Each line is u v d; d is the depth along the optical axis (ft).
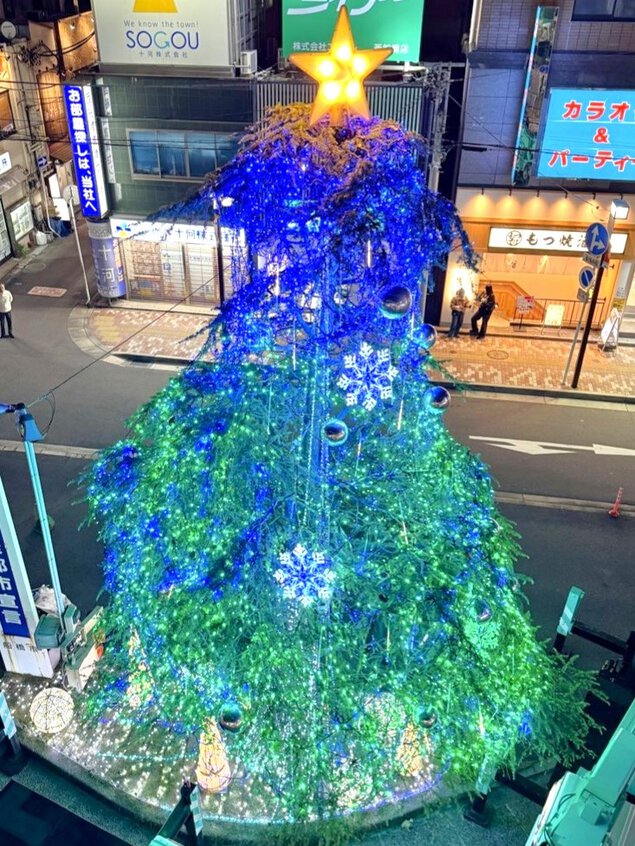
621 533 42.34
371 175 16.62
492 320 65.41
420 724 22.43
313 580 20.18
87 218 63.46
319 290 18.01
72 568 38.29
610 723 28.71
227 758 26.96
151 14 55.06
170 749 28.68
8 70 70.08
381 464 22.63
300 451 21.38
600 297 62.75
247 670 21.76
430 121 52.85
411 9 52.29
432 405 19.97
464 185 57.26
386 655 22.30
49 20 75.61
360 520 22.22
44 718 29.19
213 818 26.55
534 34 50.21
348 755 23.98
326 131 17.51
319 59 16.63
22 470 46.11
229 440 20.84
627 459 48.83
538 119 53.06
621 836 15.38
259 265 22.02
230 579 21.40
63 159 82.64
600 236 48.78
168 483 22.22
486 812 26.99
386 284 18.33
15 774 28.17
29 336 62.39
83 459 47.21
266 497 21.79
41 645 29.76
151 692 26.55
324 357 18.76
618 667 31.48
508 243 59.11
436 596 20.83
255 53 57.06
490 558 23.61
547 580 38.65
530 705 24.18
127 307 67.51
